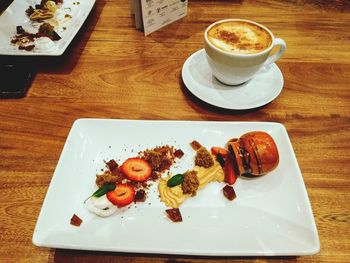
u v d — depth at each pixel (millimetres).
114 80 399
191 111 368
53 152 322
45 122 349
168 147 319
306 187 300
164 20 473
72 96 378
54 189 270
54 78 399
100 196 270
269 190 288
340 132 348
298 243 248
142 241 248
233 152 294
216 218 269
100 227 258
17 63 421
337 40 465
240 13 513
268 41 363
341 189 299
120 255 256
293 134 344
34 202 284
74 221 257
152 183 296
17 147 325
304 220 260
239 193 286
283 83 397
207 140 324
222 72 363
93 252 256
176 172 304
